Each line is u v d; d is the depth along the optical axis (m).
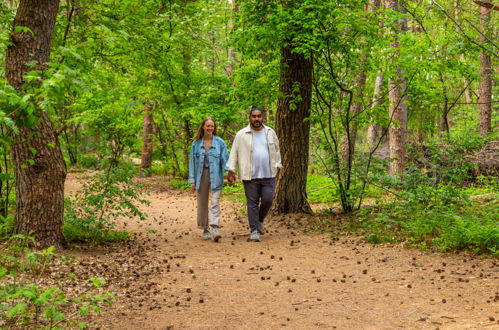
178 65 15.84
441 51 8.66
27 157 5.82
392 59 8.77
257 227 7.38
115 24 8.27
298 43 7.67
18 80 5.47
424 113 14.58
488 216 6.67
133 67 10.86
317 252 6.38
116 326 3.67
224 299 4.41
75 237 7.00
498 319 3.54
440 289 4.45
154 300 4.37
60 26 7.81
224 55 16.70
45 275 4.77
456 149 8.59
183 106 16.61
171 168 20.58
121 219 10.08
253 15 8.85
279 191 9.29
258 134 7.39
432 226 6.59
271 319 3.83
